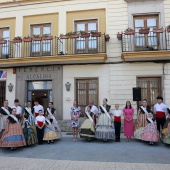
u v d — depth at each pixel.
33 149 6.38
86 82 9.99
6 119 6.80
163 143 7.01
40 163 5.00
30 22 10.83
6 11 11.12
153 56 8.85
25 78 10.53
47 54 10.30
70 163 4.97
